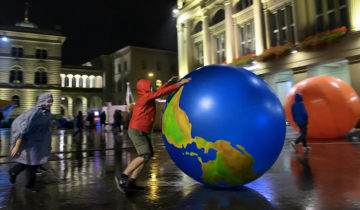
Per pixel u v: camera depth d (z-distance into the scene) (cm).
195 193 360
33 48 3966
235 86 335
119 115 1722
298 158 595
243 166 329
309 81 973
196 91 344
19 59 3859
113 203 330
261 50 2177
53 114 3753
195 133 331
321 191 350
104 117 2275
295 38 1917
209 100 330
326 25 1756
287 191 356
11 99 3791
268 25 2159
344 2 1648
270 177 433
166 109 374
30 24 4250
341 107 896
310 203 307
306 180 408
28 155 402
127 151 852
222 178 343
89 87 5097
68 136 1619
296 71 1870
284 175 444
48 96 421
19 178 488
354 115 913
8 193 385
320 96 918
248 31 2430
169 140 363
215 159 327
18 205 331
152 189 386
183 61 3125
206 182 363
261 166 336
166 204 319
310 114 935
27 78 3912
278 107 350
